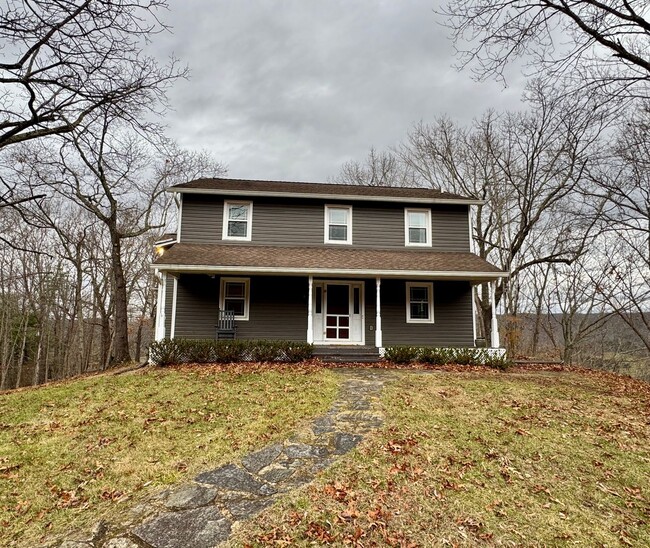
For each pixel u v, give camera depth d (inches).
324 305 538.3
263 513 153.8
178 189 534.0
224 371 386.6
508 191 839.7
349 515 150.9
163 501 164.2
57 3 229.6
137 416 257.6
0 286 968.9
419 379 362.0
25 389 365.7
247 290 529.3
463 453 204.4
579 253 671.1
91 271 983.0
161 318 504.1
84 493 171.3
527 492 170.9
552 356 884.6
